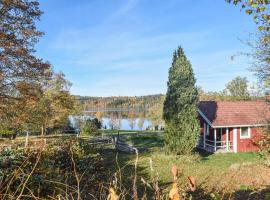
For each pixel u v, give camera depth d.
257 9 7.59
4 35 19.16
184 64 21.98
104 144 25.94
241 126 27.58
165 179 11.54
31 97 21.14
